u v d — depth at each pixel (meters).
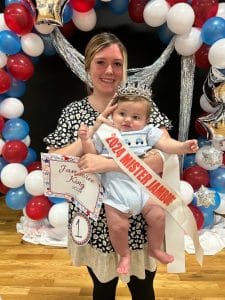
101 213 1.57
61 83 3.75
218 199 3.01
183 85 3.00
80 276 2.51
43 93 3.78
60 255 2.81
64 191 1.59
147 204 1.55
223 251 2.88
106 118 1.54
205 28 2.76
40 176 3.00
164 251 1.65
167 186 1.52
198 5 2.83
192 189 2.97
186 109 3.03
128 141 1.52
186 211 1.58
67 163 1.54
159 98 3.65
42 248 2.92
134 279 1.72
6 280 2.46
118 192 1.52
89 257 1.67
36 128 3.85
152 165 1.53
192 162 3.18
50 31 2.90
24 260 2.73
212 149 2.99
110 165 1.49
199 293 2.31
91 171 1.49
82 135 1.49
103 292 1.74
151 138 1.54
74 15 2.97
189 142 1.44
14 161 3.06
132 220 1.58
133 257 1.61
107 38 1.64
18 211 3.72
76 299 2.26
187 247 2.86
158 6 2.79
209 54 2.75
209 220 3.09
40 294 2.30
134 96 1.51
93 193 1.54
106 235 1.57
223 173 3.08
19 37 2.98
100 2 3.21
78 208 1.62
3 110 3.05
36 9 2.75
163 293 2.30
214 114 2.90
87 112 1.69
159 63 2.99
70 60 3.00
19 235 3.16
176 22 2.76
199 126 3.09
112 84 1.66
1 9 3.72
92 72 1.66
